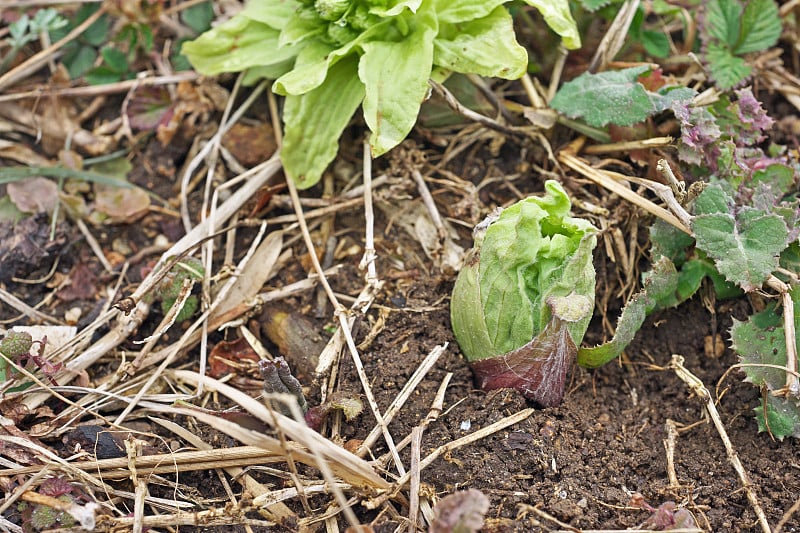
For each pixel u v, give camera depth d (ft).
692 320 1.90
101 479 1.77
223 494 1.79
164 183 2.02
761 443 1.82
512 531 1.73
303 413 1.80
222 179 2.01
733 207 1.86
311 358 1.87
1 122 2.06
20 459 1.78
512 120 2.01
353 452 1.79
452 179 1.98
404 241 1.95
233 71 2.02
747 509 1.77
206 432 1.82
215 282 1.92
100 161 2.03
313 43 1.94
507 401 1.80
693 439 1.83
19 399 1.82
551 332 1.76
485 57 1.90
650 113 1.89
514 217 1.76
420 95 1.88
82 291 1.95
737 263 1.82
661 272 1.85
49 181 2.00
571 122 1.96
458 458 1.78
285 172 1.97
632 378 1.88
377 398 1.83
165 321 1.86
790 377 1.80
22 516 1.75
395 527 1.75
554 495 1.76
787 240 1.82
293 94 1.90
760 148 1.98
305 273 1.94
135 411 1.85
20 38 2.05
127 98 2.05
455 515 1.68
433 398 1.83
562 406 1.82
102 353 1.88
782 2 2.11
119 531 1.74
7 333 1.86
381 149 1.87
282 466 1.79
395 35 1.92
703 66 1.98
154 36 2.10
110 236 1.99
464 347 1.84
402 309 1.89
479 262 1.78
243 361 1.88
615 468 1.79
